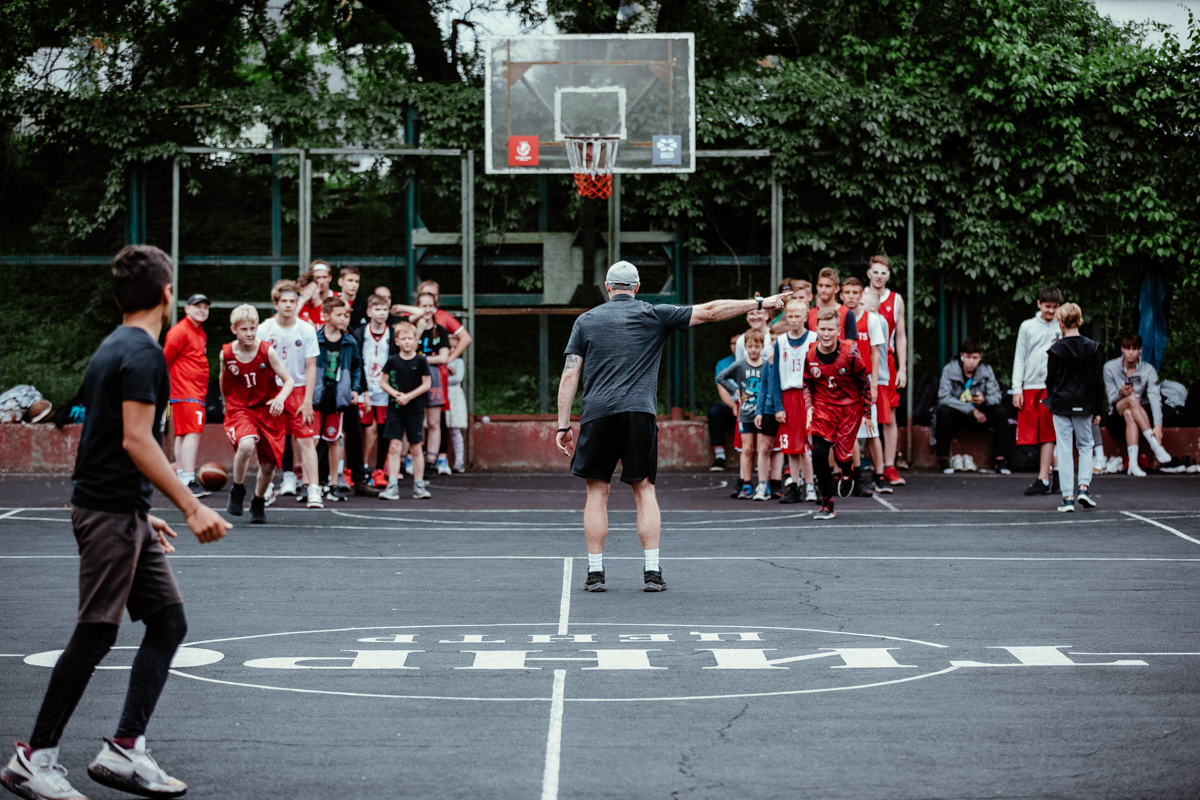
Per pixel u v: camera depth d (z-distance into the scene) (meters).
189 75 19.84
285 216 18.41
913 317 17.75
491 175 18.36
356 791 4.30
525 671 6.04
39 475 15.93
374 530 11.07
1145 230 17.56
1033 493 13.52
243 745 4.84
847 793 4.27
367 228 18.34
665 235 18.11
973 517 11.79
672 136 17.03
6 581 8.54
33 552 9.77
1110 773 4.48
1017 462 16.38
